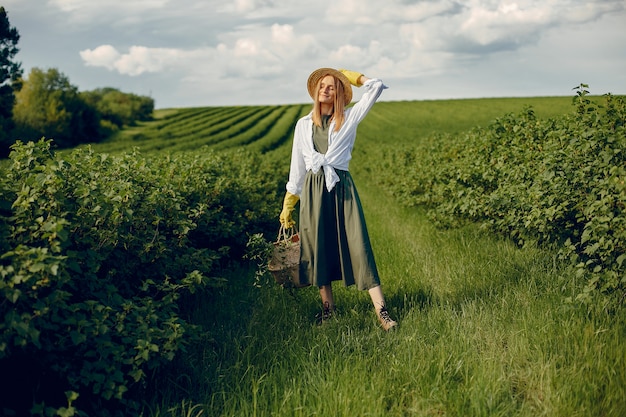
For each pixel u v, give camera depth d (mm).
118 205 3549
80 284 3217
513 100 75375
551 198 4934
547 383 3072
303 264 4441
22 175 3406
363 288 4223
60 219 2938
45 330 2840
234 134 52062
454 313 4176
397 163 14719
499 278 5051
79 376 2748
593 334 3533
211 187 6121
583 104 5379
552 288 4629
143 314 3199
